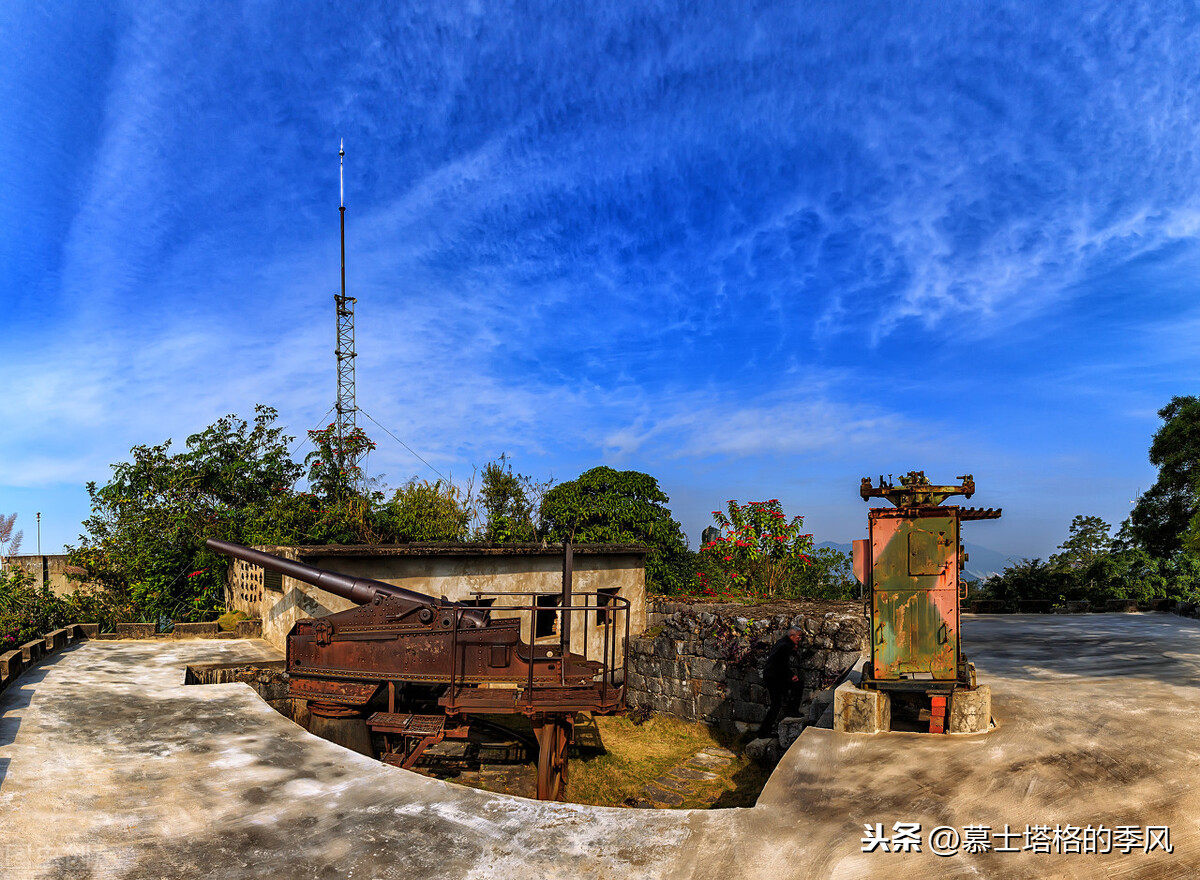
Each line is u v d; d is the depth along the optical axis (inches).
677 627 457.7
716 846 144.6
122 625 422.9
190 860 142.3
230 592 538.6
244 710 255.4
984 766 181.3
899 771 179.3
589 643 480.1
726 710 419.5
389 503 586.9
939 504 215.6
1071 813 154.6
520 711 270.4
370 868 138.6
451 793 176.9
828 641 393.7
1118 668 299.3
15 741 217.9
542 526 668.7
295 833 154.4
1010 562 635.5
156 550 572.1
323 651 295.4
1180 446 631.8
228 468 656.4
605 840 148.7
